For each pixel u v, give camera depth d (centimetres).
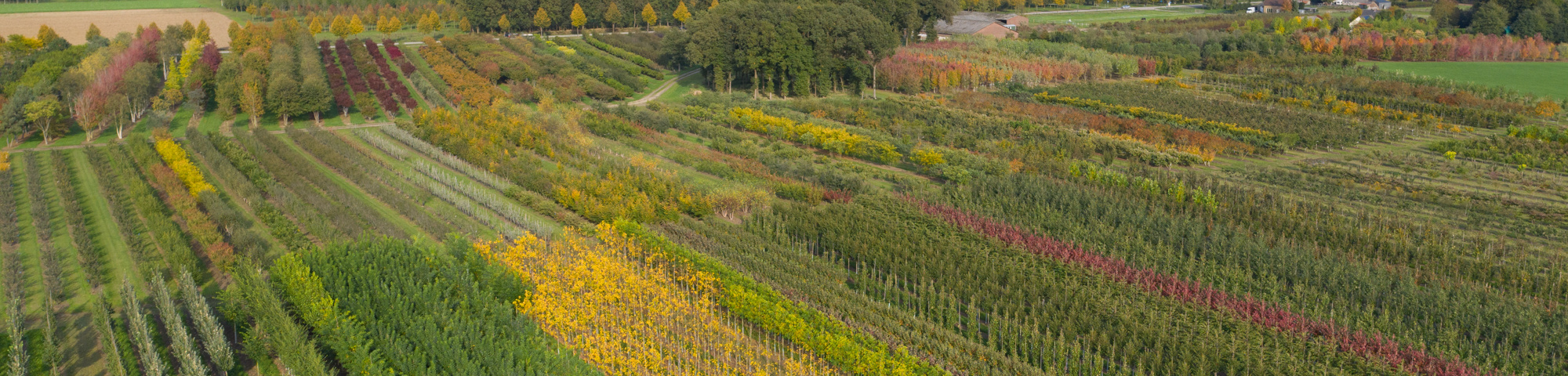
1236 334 5978
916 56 17675
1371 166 10719
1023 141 11806
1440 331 6000
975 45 19425
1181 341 5909
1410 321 6250
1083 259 7275
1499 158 10775
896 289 6625
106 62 15825
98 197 9238
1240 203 8688
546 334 6028
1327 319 6297
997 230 7975
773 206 8806
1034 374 5588
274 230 7925
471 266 6931
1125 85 16400
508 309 5981
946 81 15688
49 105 11506
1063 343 5691
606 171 9944
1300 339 5912
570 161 10719
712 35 15475
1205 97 15450
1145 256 7281
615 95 15412
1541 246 7762
